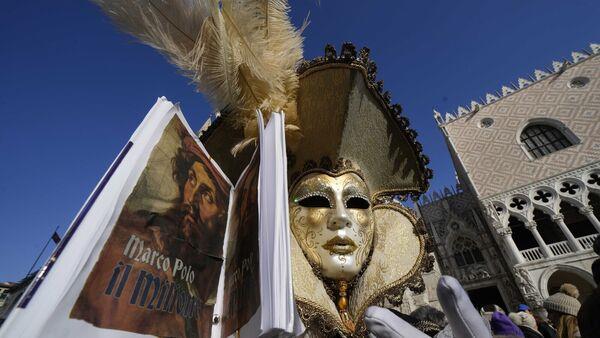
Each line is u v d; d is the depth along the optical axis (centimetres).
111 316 57
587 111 1027
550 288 977
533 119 1139
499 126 1222
